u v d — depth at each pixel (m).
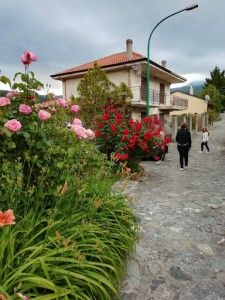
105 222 3.28
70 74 22.56
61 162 2.94
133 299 2.65
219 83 67.94
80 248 2.57
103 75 15.60
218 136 26.11
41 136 3.12
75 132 3.05
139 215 5.06
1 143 2.87
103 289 2.11
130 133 8.11
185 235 4.19
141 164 11.46
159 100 25.44
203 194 6.68
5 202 2.72
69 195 3.16
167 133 23.42
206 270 3.21
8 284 1.91
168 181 8.24
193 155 14.76
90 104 14.82
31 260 2.06
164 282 2.95
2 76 3.05
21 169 2.94
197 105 42.34
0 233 2.27
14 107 3.16
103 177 4.18
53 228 2.64
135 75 20.84
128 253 3.38
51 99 3.42
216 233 4.27
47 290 2.14
